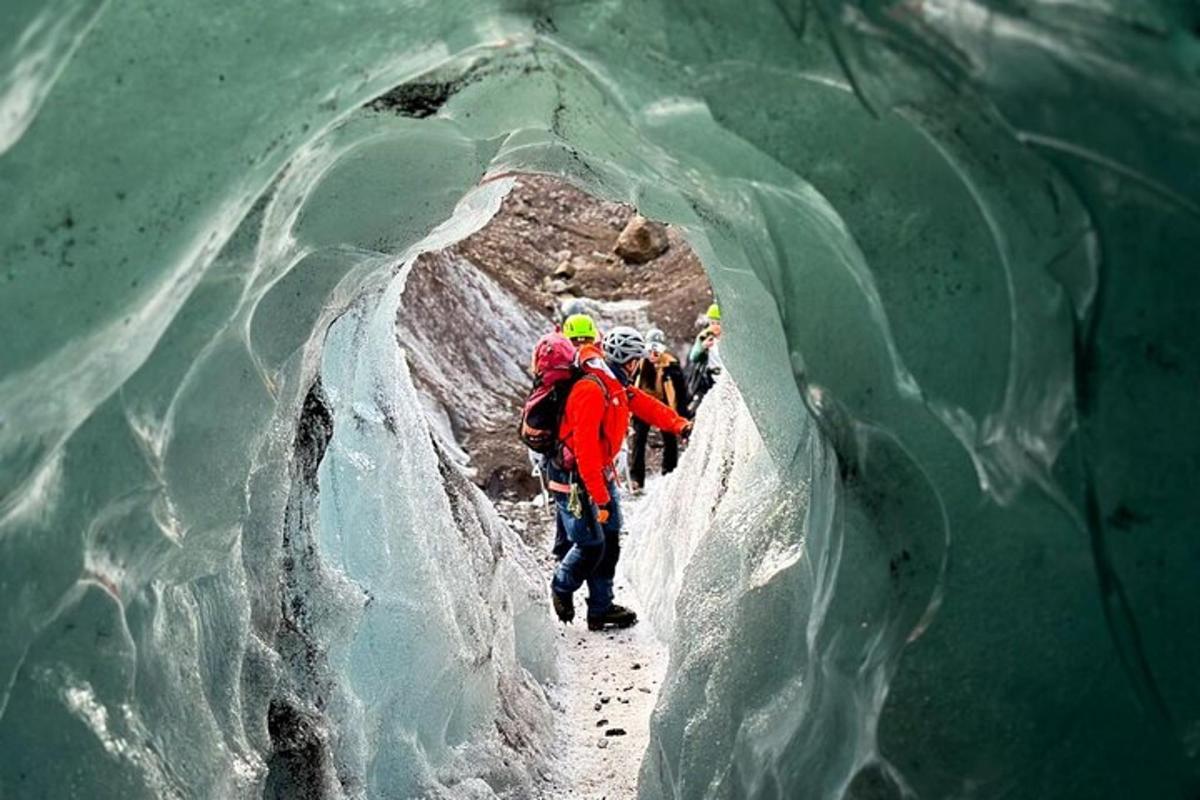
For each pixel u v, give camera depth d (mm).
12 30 1341
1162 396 1436
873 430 1688
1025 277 1483
